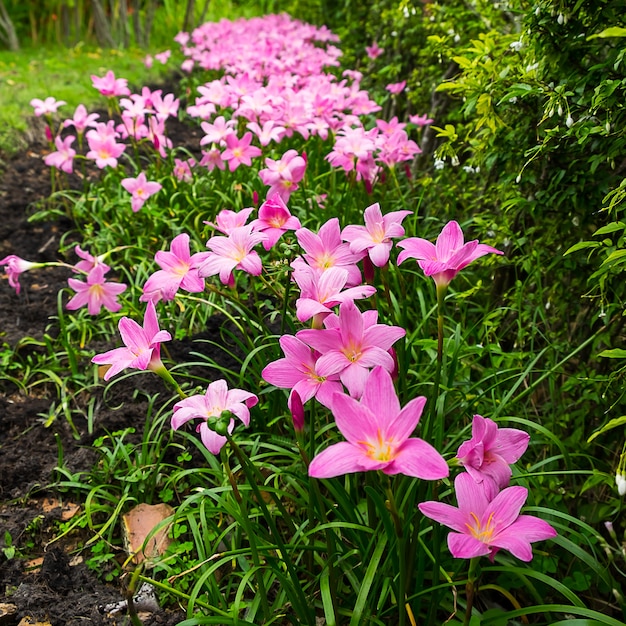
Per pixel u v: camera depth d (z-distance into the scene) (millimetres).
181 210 1168
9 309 1074
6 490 760
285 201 842
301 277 525
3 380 933
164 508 713
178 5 3369
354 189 1097
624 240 596
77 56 2529
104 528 684
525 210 831
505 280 921
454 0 1188
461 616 576
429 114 1317
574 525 683
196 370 876
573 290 792
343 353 486
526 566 609
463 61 821
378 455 417
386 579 548
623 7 657
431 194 1154
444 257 533
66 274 1173
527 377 819
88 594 635
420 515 546
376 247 561
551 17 694
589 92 692
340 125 1243
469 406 664
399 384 671
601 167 731
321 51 1904
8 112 1656
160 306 980
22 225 1286
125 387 880
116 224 1199
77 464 778
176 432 789
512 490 439
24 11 2977
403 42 1581
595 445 729
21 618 608
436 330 875
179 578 634
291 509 696
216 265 587
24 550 690
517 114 824
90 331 1006
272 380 505
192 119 1891
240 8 3617
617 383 688
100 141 1196
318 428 733
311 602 591
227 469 534
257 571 555
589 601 645
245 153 1089
